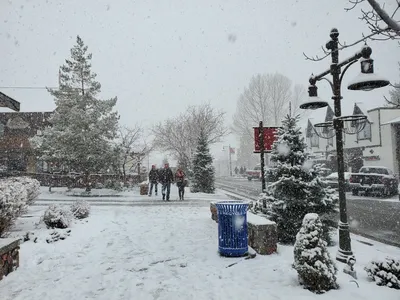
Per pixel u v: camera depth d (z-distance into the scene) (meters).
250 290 4.85
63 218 8.85
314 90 7.46
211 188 23.45
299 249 4.94
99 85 22.50
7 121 32.66
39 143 21.83
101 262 6.41
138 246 7.64
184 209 14.06
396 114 28.84
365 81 5.55
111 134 22.09
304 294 4.63
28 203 10.63
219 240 6.90
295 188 8.34
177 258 6.66
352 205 16.30
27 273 5.80
